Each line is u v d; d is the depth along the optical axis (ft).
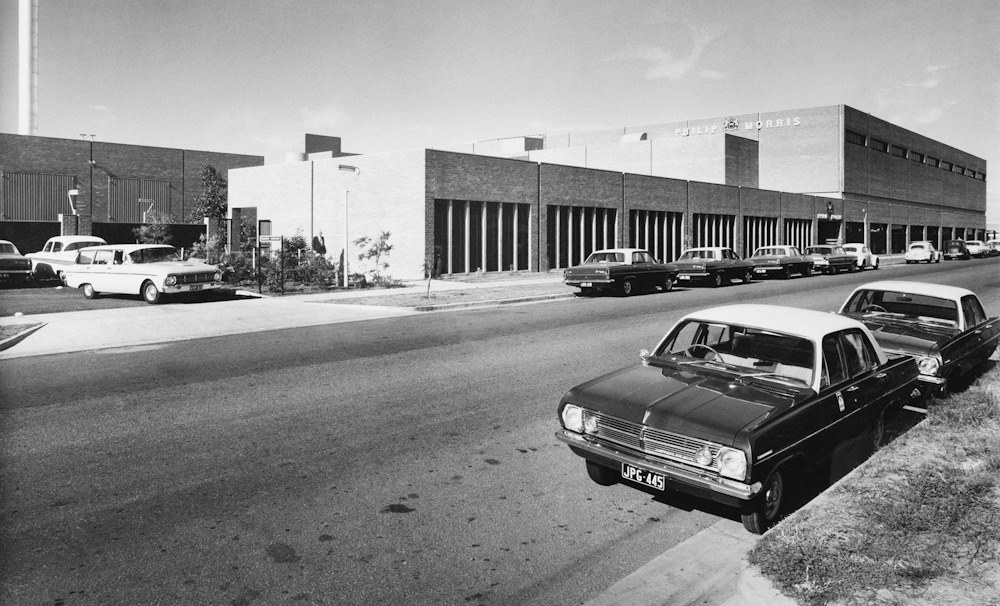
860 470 19.29
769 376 18.78
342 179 103.96
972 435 22.56
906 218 236.43
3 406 27.32
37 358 38.11
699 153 171.73
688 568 14.69
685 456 16.21
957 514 15.96
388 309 59.47
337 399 28.60
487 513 17.52
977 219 309.01
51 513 17.12
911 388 23.06
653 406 17.33
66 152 153.69
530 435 23.86
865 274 116.26
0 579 13.92
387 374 33.58
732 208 149.07
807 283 94.63
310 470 20.30
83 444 22.52
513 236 105.09
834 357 19.42
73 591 13.53
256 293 71.41
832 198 186.39
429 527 16.65
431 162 93.35
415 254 94.22
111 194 160.66
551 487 19.31
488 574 14.48
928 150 258.16
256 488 18.86
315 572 14.42
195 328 48.62
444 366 35.58
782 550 14.23
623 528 16.84
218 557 14.97
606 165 188.14
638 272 76.07
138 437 23.30
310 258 87.61
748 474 15.19
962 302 31.35
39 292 74.54
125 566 14.52
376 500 18.17
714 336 20.76
